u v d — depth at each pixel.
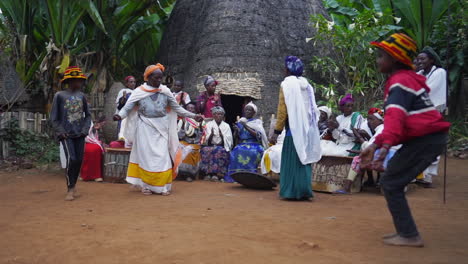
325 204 5.61
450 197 6.18
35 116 10.79
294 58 5.96
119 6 12.38
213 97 9.09
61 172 9.05
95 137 8.34
